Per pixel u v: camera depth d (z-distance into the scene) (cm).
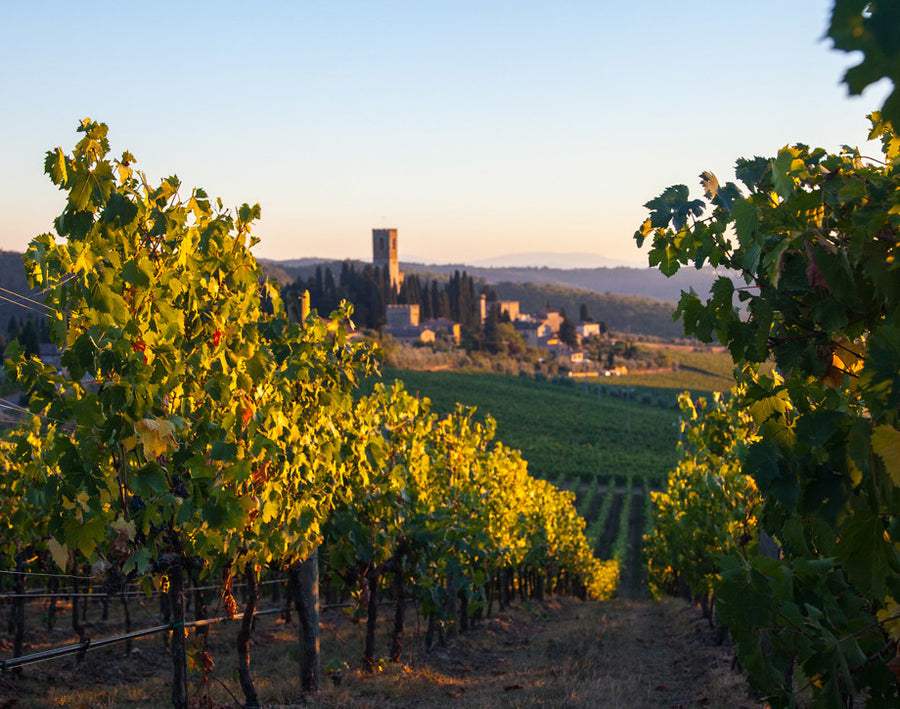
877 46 118
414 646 1517
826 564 326
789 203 314
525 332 17500
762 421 371
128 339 571
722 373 14662
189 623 718
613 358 15275
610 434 8856
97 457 533
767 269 316
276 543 746
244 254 729
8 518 1130
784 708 354
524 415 9456
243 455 670
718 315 355
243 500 642
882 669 325
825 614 346
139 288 596
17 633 1202
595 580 3700
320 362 871
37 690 1159
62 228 491
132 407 536
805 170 331
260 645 1592
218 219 710
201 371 664
